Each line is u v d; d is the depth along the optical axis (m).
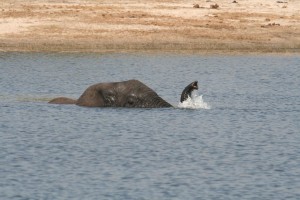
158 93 109.25
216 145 74.06
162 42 169.75
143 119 85.88
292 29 184.38
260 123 86.06
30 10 191.12
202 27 181.88
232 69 139.88
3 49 161.50
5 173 62.78
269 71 137.50
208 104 97.94
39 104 95.94
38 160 67.25
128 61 148.88
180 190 58.38
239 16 195.12
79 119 85.69
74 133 78.88
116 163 66.38
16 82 119.69
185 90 94.50
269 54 164.00
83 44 166.62
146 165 65.75
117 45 166.88
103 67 140.25
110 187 59.03
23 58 151.00
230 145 74.12
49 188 58.66
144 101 91.88
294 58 158.00
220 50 168.00
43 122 84.50
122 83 93.00
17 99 101.00
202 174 63.00
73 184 59.78
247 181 61.00
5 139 76.00
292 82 123.94
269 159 68.44
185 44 169.25
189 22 185.50
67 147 72.56
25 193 57.28
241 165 66.06
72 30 175.00
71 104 94.88
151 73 133.00
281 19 194.25
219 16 193.75
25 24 177.50
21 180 60.78
